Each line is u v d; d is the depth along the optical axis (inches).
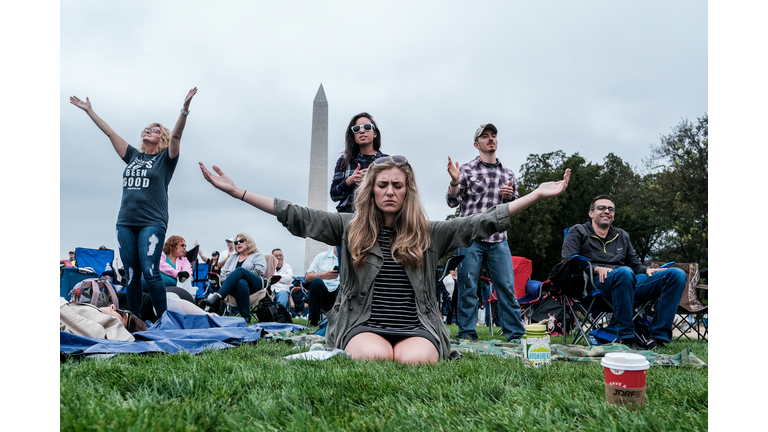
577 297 224.5
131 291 226.4
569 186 1250.6
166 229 232.2
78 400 75.6
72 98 229.0
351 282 145.9
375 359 123.4
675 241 1096.2
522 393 86.9
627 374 77.7
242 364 111.8
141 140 231.1
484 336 314.0
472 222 145.3
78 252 495.8
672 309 207.0
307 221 145.5
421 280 143.9
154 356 143.3
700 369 128.2
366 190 144.8
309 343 191.5
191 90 222.4
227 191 141.9
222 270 367.9
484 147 242.5
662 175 1095.6
